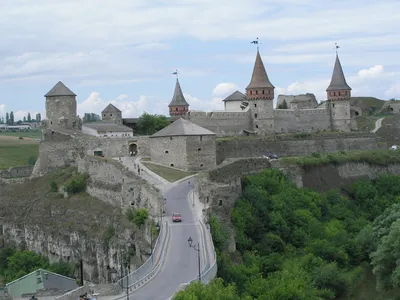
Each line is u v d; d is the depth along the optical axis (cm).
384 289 9219
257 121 17075
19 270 12338
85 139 14975
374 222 11944
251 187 12162
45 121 16188
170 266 7250
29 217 13612
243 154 15512
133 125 18712
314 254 10644
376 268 9306
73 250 12062
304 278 9244
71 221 12456
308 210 12469
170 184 11538
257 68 17225
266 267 9556
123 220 11012
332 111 18875
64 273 11606
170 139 13175
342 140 17625
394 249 8975
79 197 13238
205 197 10244
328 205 13562
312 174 14588
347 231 12375
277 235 10806
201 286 6181
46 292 8350
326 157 15325
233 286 6862
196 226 8806
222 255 8294
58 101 16138
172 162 13188
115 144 14775
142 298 6319
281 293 8012
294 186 13688
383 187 15362
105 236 11075
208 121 16550
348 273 10219
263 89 17012
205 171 11431
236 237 9906
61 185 14012
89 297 6438
